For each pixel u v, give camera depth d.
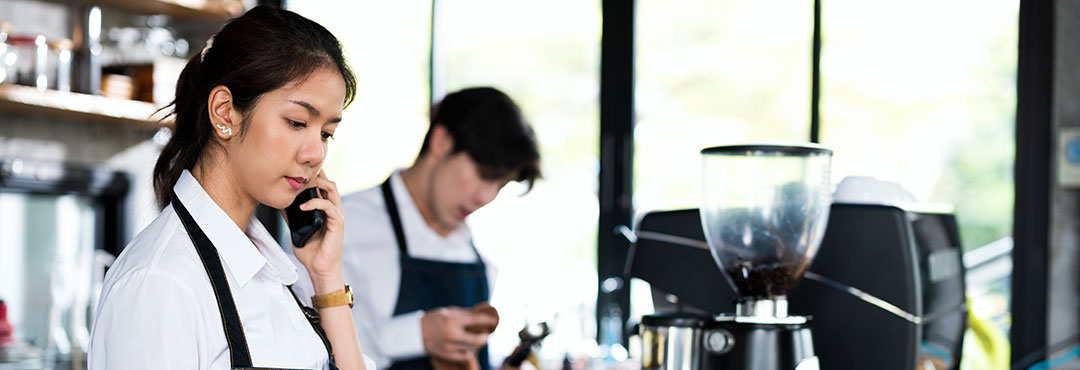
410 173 2.37
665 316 1.57
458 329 2.13
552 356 2.89
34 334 3.19
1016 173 2.90
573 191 3.53
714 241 1.57
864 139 3.04
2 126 3.11
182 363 1.11
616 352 2.97
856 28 3.04
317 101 1.22
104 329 1.13
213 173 1.24
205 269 1.18
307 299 1.50
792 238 1.51
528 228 3.58
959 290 1.83
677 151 3.38
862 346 1.66
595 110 3.50
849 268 1.67
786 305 1.56
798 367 1.48
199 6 3.30
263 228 1.34
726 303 1.78
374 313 2.28
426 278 2.34
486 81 3.65
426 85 3.71
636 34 3.45
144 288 1.12
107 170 3.34
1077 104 2.85
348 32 3.85
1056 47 2.86
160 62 3.25
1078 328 2.87
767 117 3.20
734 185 1.53
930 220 1.75
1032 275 2.88
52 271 3.23
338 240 1.46
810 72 3.12
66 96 3.00
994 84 2.91
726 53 3.29
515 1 3.61
